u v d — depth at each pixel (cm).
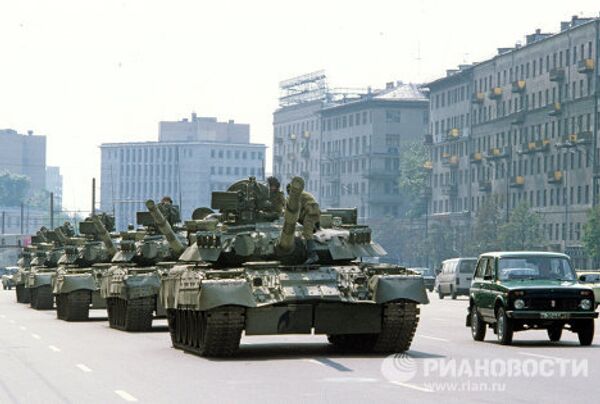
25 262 8425
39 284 7025
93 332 4678
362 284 3331
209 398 2323
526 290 3612
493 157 18425
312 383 2567
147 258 5134
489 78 18862
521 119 17625
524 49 17638
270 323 3259
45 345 3891
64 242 7388
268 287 3259
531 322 3619
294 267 3347
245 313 3241
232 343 3262
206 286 3188
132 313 4706
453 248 18712
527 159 17562
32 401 2325
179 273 3538
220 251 3509
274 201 3672
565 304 3612
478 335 3853
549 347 3556
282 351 3494
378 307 3338
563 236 16438
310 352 3444
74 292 5644
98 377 2775
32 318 5997
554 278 3753
